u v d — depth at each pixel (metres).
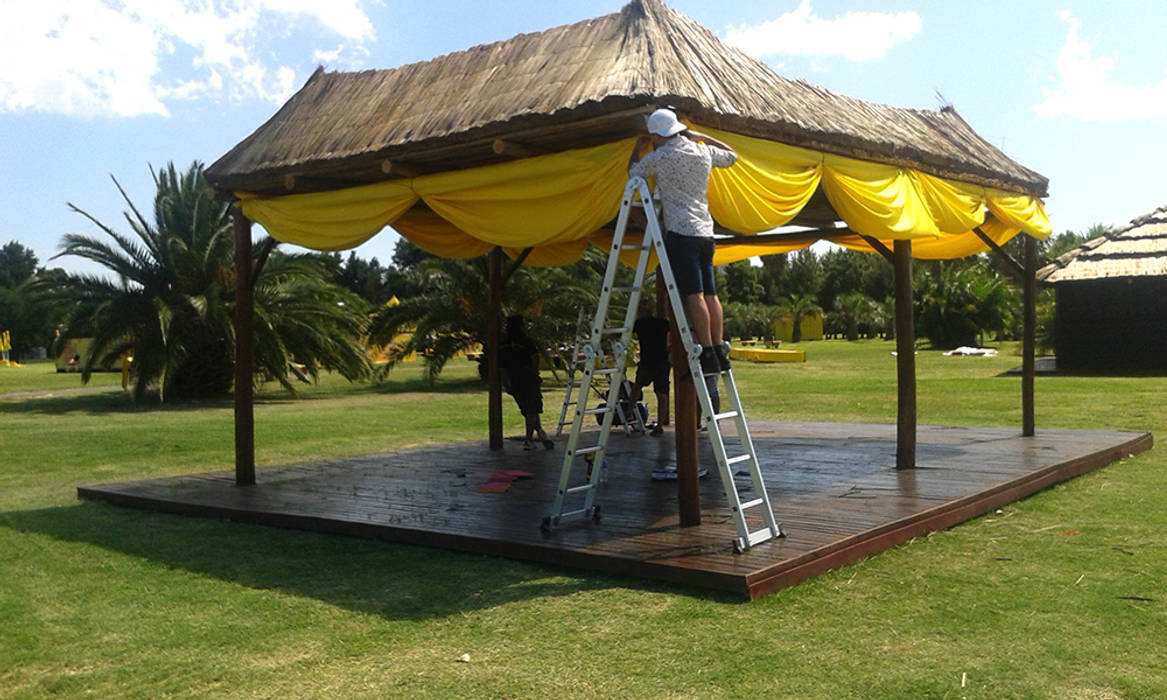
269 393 24.80
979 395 17.83
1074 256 24.88
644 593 4.98
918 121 9.41
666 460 9.38
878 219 7.43
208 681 3.98
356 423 15.77
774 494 7.15
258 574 5.67
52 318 24.53
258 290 22.81
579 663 4.04
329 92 8.78
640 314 11.78
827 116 7.29
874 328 63.00
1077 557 5.57
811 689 3.70
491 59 7.45
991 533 6.27
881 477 7.78
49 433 14.91
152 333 22.19
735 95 6.34
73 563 6.07
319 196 7.84
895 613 4.57
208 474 9.38
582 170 6.21
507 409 18.36
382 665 4.11
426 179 7.09
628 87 5.75
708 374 5.64
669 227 5.57
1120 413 14.02
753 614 4.58
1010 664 3.90
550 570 5.51
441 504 7.19
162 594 5.30
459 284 24.61
